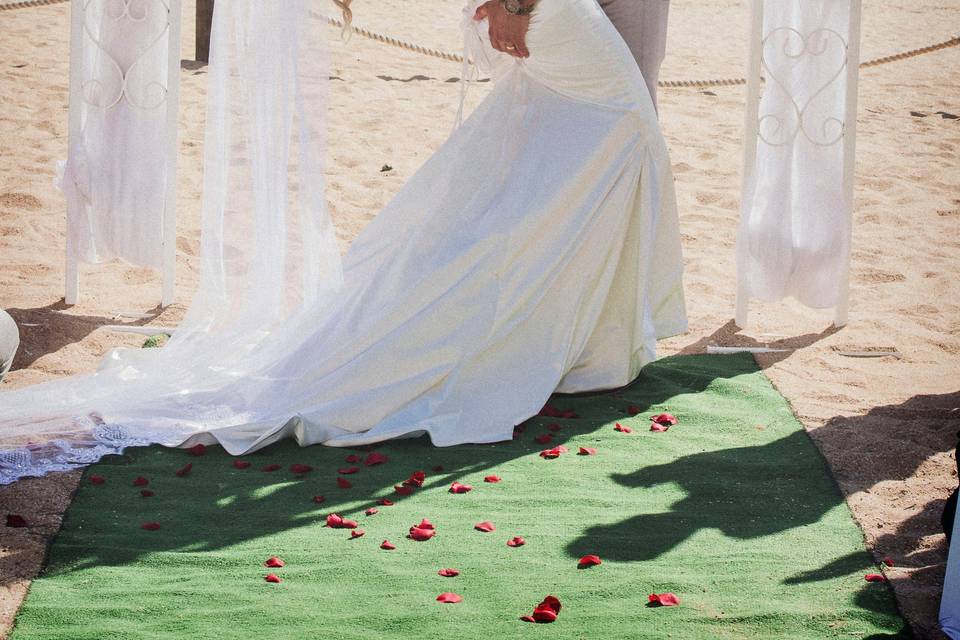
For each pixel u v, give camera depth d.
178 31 13.80
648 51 13.04
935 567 8.45
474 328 11.28
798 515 9.37
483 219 11.50
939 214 19.11
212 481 9.92
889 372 12.88
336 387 11.01
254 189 11.32
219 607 7.73
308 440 10.67
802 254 14.14
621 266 11.89
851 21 13.55
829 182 13.97
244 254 11.50
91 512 9.23
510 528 9.09
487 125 11.98
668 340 13.97
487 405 11.21
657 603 7.86
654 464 10.39
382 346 11.09
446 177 11.87
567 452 10.70
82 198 14.16
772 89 13.80
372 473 10.18
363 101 24.08
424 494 9.75
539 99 12.00
